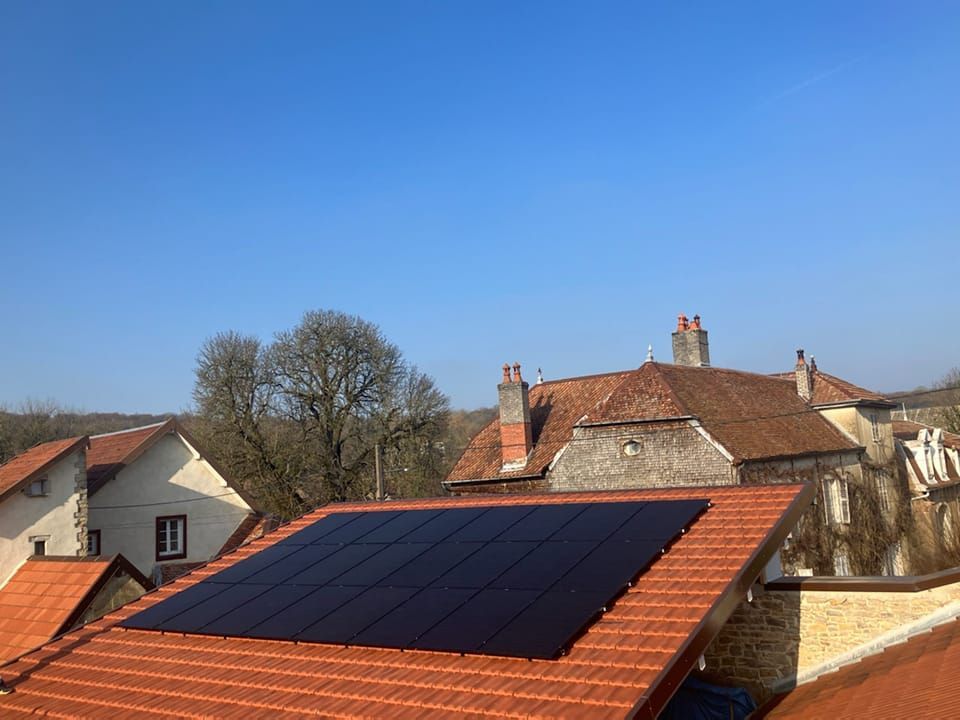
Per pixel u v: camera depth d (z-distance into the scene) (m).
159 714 8.66
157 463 27.70
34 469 22.06
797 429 29.61
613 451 26.30
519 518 11.90
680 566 9.33
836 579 10.84
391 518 13.45
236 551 13.80
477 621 8.73
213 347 45.31
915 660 9.27
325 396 45.06
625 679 7.27
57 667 10.81
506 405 29.17
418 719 7.33
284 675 8.91
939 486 36.34
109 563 17.34
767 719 9.41
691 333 31.78
